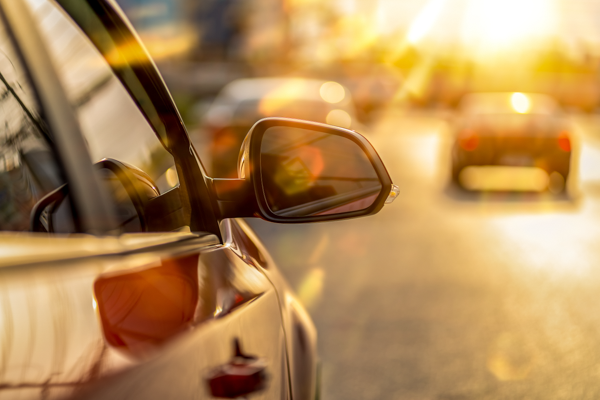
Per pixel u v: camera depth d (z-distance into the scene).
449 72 58.56
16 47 1.31
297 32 57.88
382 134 29.84
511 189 13.67
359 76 50.34
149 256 1.27
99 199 1.33
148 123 1.84
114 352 0.98
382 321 5.11
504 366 4.23
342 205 1.97
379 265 7.02
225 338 1.30
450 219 9.99
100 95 1.90
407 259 7.32
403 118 43.25
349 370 4.14
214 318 1.31
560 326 5.01
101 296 1.03
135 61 1.75
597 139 29.67
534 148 13.62
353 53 60.50
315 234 8.79
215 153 13.42
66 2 1.63
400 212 10.62
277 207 1.93
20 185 1.34
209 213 1.79
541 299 5.73
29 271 0.93
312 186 1.95
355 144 1.99
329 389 3.85
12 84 1.32
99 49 1.79
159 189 1.88
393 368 4.18
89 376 0.91
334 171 1.97
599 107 56.19
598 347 4.57
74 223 1.28
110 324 1.01
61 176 1.30
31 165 1.32
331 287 6.13
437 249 7.84
